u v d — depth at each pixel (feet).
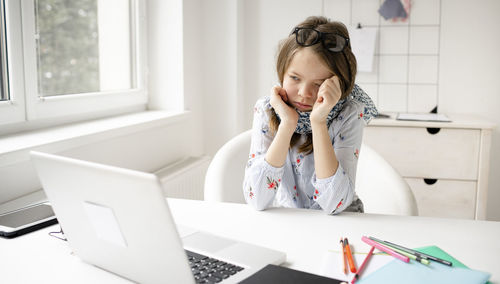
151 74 7.68
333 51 3.35
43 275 2.47
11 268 2.55
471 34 8.32
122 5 7.09
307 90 3.43
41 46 5.46
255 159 3.88
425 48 8.51
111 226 2.25
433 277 2.35
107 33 6.79
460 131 7.23
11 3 4.75
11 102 4.85
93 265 2.59
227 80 8.63
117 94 6.75
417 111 8.69
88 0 6.35
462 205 7.39
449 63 8.46
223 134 8.77
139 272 2.31
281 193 4.19
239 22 8.64
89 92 6.46
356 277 2.36
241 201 4.61
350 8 8.69
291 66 3.44
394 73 8.68
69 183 2.31
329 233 3.05
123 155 5.85
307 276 2.31
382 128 7.47
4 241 2.94
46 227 3.20
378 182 4.49
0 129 4.78
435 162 7.38
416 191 7.50
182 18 7.42
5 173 4.08
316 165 3.42
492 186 8.56
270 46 9.09
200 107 8.55
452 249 2.79
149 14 7.55
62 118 5.66
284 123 3.52
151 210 2.01
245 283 2.23
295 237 2.98
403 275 2.37
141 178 1.95
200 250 2.66
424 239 2.95
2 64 4.83
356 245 2.83
